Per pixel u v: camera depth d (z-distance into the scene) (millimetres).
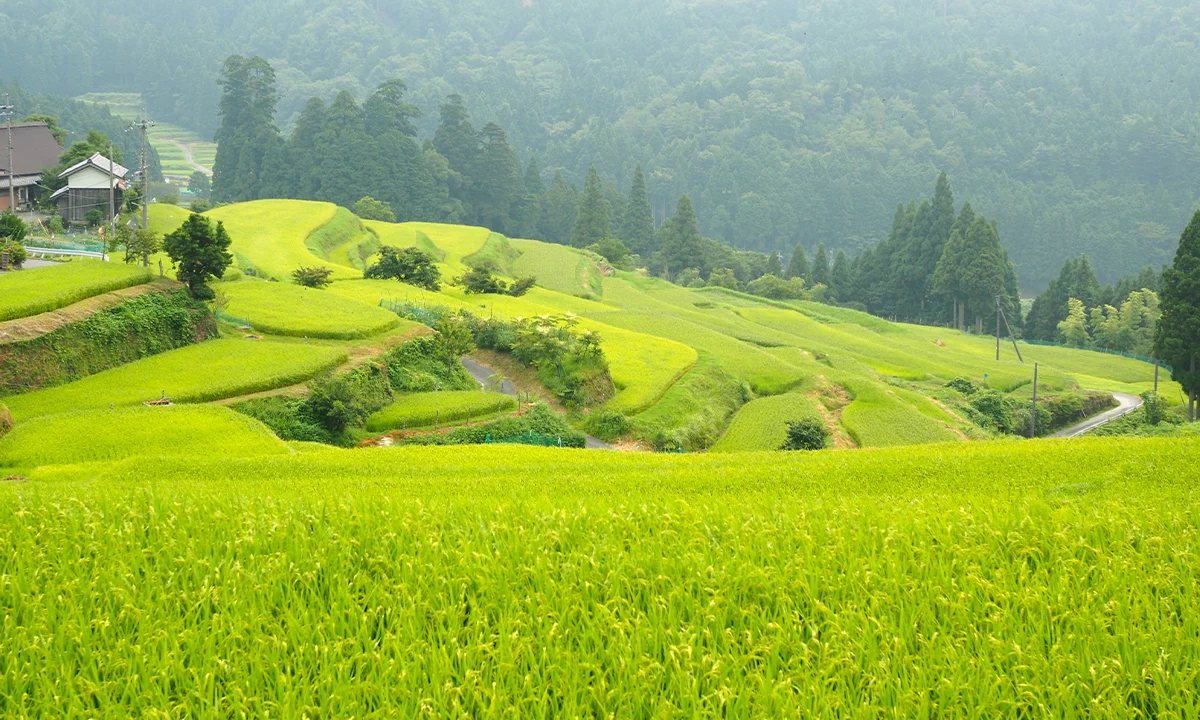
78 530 18297
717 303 154875
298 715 12523
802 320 143500
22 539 17891
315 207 150625
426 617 15070
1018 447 36250
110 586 15539
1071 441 37906
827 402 84750
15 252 72125
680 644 13805
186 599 15344
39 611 14883
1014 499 22609
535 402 68688
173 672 13406
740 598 15609
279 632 14461
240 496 21484
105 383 53469
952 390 101125
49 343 52781
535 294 124938
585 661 13609
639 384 77250
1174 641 14141
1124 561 16609
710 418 74188
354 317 73562
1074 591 15734
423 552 16922
